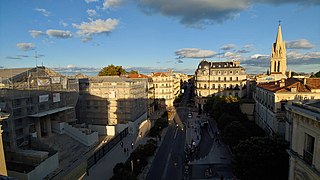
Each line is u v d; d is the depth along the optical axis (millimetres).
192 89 158750
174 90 122812
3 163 21016
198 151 47750
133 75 106688
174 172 38000
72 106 58094
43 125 48375
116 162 41812
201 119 81562
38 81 47812
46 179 34094
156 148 49531
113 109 64750
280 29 103250
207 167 39656
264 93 53281
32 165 35906
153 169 39281
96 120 66375
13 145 39781
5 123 39406
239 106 64562
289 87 44344
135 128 64500
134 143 53281
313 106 18250
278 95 43375
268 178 28672
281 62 104500
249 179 29312
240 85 94875
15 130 41219
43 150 41094
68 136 49875
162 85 108812
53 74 54438
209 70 99750
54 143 45156
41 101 47812
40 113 46625
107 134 58562
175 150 48812
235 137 42125
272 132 45469
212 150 48438
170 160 43188
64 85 55594
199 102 101812
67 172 36219
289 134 36562
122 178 30484
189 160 42875
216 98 77188
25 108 43688
